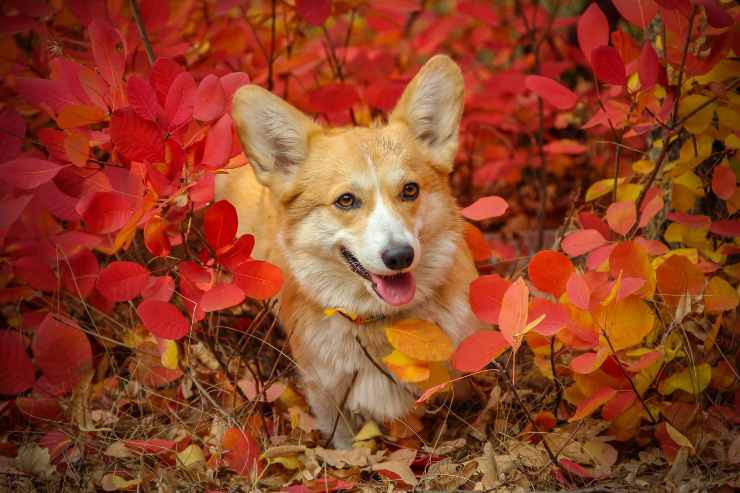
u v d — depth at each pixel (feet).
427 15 20.62
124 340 12.17
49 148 9.73
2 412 11.27
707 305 9.45
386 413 11.05
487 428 10.80
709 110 10.04
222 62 14.87
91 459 10.11
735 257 11.02
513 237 16.28
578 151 14.88
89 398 10.93
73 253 11.21
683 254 10.06
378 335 10.89
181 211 10.12
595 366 8.53
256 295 9.86
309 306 11.25
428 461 9.87
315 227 10.78
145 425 10.84
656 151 12.17
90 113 9.32
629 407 9.41
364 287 10.75
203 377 11.82
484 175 16.37
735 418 9.62
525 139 18.84
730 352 10.25
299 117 10.97
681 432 9.45
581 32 10.54
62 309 12.25
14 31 11.65
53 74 10.41
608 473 9.21
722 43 9.43
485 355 8.95
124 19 12.56
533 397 11.14
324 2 11.48
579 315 9.08
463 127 16.38
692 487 8.43
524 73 17.83
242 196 13.99
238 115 10.41
